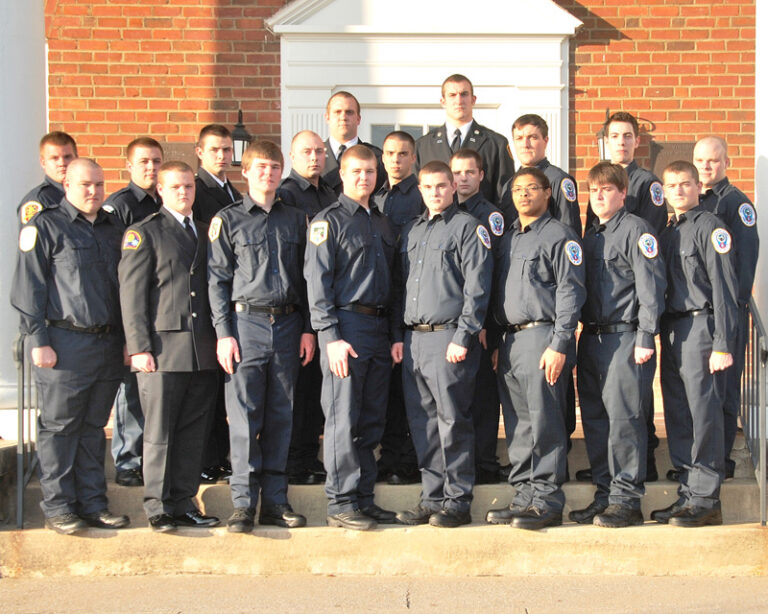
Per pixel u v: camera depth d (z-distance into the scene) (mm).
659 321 5402
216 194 5762
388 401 5621
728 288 5121
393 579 5027
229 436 5301
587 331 5336
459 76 6055
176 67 7641
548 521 5117
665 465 5797
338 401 5141
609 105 7730
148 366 5020
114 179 7617
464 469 5211
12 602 4660
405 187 5797
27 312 4984
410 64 7703
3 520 5371
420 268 5215
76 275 5066
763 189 6016
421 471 5344
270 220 5223
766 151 6031
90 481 5180
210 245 5176
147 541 5082
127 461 5520
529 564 5086
